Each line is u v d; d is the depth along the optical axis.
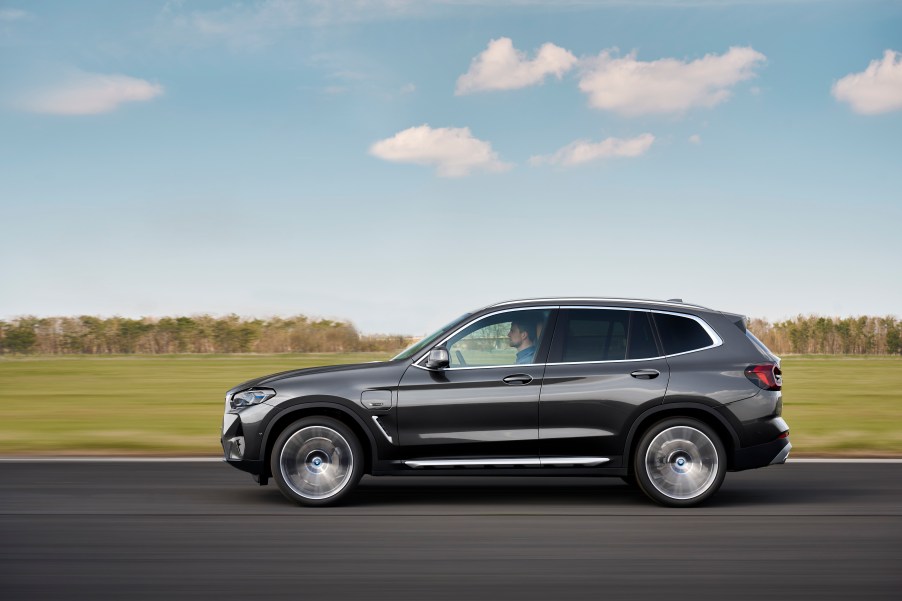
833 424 16.05
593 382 8.52
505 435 8.45
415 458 8.48
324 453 8.46
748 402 8.55
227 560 6.38
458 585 5.77
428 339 8.80
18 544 6.85
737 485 9.74
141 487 9.46
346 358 36.34
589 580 5.89
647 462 8.45
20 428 15.24
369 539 7.05
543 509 8.31
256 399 8.55
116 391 23.31
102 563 6.29
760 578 5.95
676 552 6.64
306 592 5.61
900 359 42.91
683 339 8.71
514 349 8.64
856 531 7.38
